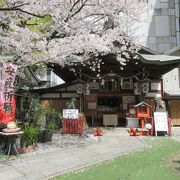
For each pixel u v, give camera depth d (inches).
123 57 804.0
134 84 868.0
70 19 583.5
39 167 384.2
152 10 1279.5
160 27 1267.2
